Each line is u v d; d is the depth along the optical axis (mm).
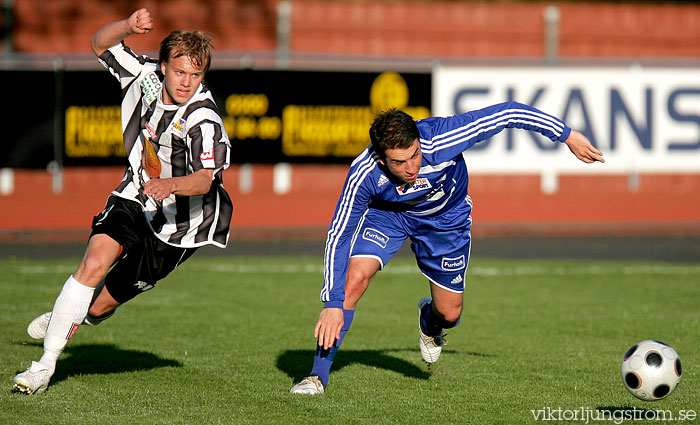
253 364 19875
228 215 16406
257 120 52438
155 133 15609
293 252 44750
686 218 57594
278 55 54844
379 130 14422
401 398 16781
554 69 53938
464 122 16000
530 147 53656
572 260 42500
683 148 54812
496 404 16453
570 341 23344
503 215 56344
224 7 64812
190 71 14820
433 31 65500
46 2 63531
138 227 16047
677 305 29703
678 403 16656
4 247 45656
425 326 18469
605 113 54250
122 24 15367
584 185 59438
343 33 65062
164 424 14695
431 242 17094
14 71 51219
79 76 51656
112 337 23031
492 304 29781
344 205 15828
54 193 53750
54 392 16656
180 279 34469
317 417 15289
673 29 66438
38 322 17547
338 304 15656
